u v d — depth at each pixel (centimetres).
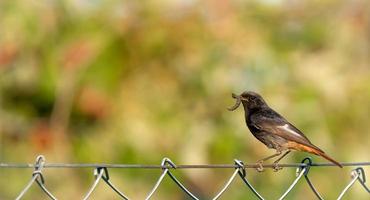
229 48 1569
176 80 1567
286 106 1559
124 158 1539
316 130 1556
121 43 1552
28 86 1541
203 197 1555
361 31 1620
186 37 1570
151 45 1559
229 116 1556
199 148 1541
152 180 1538
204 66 1566
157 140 1544
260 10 1597
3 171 1508
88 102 1542
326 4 1623
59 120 1552
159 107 1558
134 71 1559
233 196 1545
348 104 1577
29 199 1517
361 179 971
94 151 1541
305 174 945
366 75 1598
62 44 1538
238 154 1548
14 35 1514
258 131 1116
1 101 1548
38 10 1523
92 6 1555
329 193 1548
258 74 1570
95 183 846
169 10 1570
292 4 1617
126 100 1552
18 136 1559
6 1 1521
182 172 1541
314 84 1573
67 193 1514
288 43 1606
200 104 1563
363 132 1580
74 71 1539
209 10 1572
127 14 1559
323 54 1606
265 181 1538
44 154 1548
